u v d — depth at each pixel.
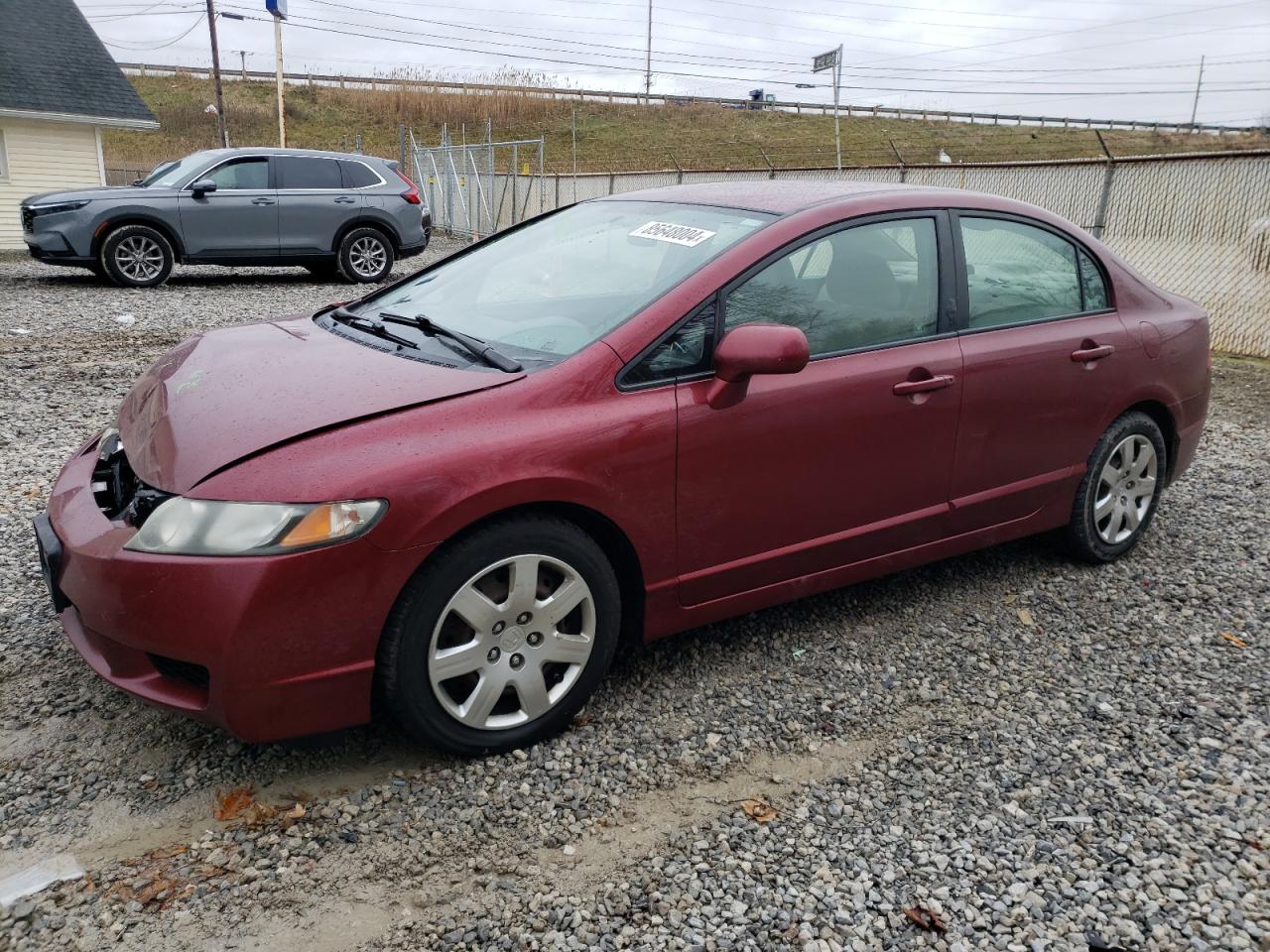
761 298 3.22
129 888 2.34
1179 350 4.45
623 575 3.14
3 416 6.32
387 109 53.69
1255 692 3.42
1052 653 3.68
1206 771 2.95
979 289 3.79
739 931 2.28
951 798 2.80
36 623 3.58
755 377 3.16
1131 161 11.15
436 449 2.62
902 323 3.55
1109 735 3.15
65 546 2.73
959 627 3.87
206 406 2.87
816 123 56.84
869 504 3.52
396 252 14.41
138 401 3.27
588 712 3.18
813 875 2.48
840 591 4.16
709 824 2.67
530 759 2.91
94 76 21.08
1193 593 4.21
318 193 13.45
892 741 3.09
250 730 2.52
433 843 2.54
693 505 3.08
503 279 3.69
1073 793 2.84
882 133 52.53
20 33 20.95
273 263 13.39
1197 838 2.65
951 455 3.69
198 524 2.47
